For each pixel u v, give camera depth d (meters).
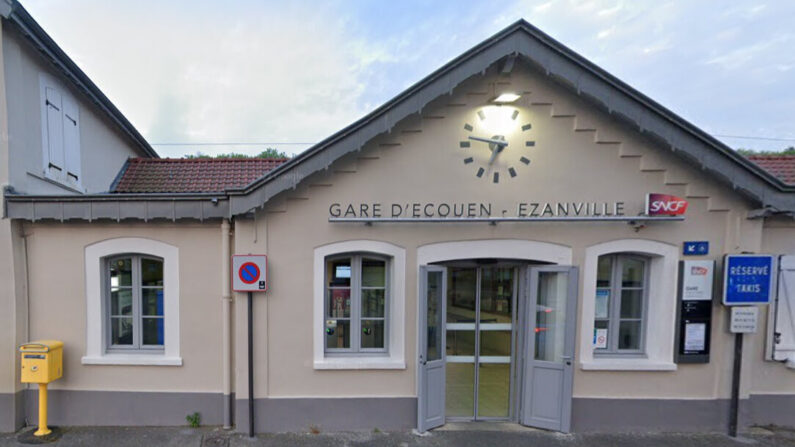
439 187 5.13
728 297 4.99
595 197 5.16
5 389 4.98
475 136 5.11
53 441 4.80
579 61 4.68
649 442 4.97
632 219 4.89
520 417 5.38
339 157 4.77
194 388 5.22
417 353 5.15
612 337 5.41
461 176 5.14
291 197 5.02
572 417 5.20
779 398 5.37
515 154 5.15
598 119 5.10
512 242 5.15
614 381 5.23
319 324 5.12
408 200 5.12
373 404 5.17
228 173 7.98
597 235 5.15
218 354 5.22
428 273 5.03
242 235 5.00
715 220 5.14
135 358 5.16
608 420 5.22
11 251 4.93
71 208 4.89
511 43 4.71
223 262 5.09
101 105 6.94
